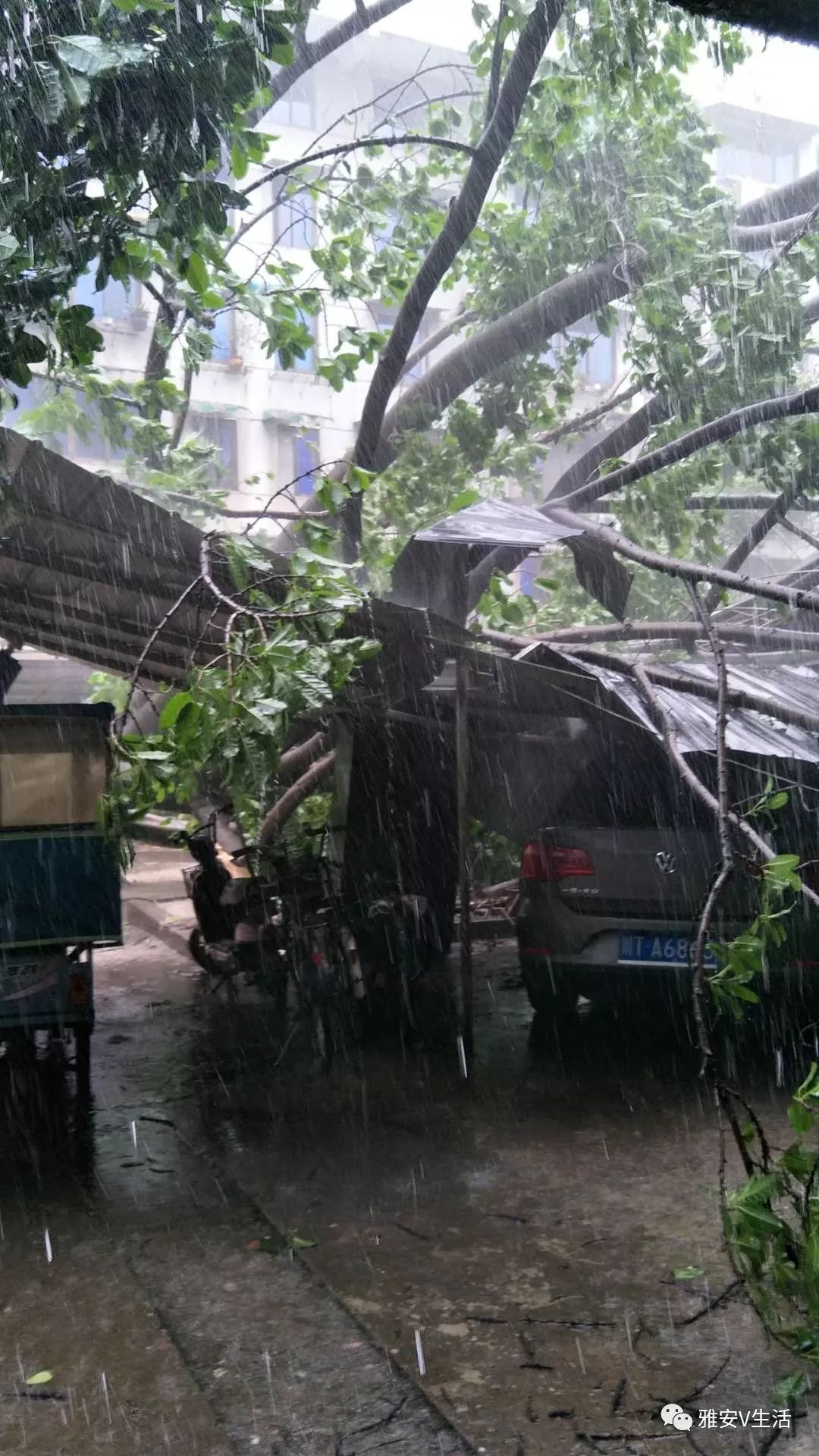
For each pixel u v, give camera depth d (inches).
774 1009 273.9
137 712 439.5
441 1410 135.2
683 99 435.8
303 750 406.0
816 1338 139.3
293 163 366.0
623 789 298.0
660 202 414.9
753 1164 151.9
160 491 382.9
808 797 269.7
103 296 834.2
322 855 345.4
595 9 373.1
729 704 266.4
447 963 394.3
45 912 255.9
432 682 294.0
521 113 387.9
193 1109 248.7
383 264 426.3
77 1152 224.2
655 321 394.6
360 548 400.5
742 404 390.9
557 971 277.4
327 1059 283.6
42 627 374.6
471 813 345.1
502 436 606.2
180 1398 138.6
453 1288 164.7
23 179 229.3
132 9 223.0
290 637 197.6
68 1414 135.8
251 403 914.1
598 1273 168.4
